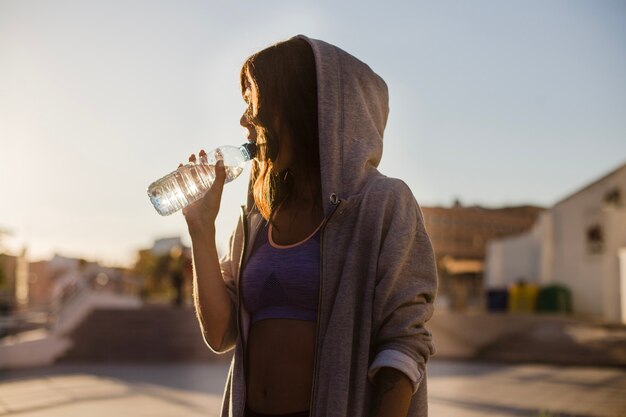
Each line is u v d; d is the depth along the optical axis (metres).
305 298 1.51
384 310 1.45
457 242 54.25
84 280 23.62
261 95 1.63
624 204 25.48
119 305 23.02
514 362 17.64
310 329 1.51
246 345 1.60
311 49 1.64
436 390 11.53
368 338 1.44
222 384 12.50
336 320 1.45
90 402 10.14
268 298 1.55
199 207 1.66
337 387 1.42
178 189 1.73
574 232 26.83
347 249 1.50
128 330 19.08
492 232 55.66
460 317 20.36
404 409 1.39
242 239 1.74
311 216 1.59
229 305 1.67
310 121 1.61
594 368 16.09
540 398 10.59
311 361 1.49
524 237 30.20
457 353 19.09
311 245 1.54
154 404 9.89
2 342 17.20
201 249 1.65
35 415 8.93
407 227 1.49
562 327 19.94
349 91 1.57
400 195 1.51
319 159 1.61
